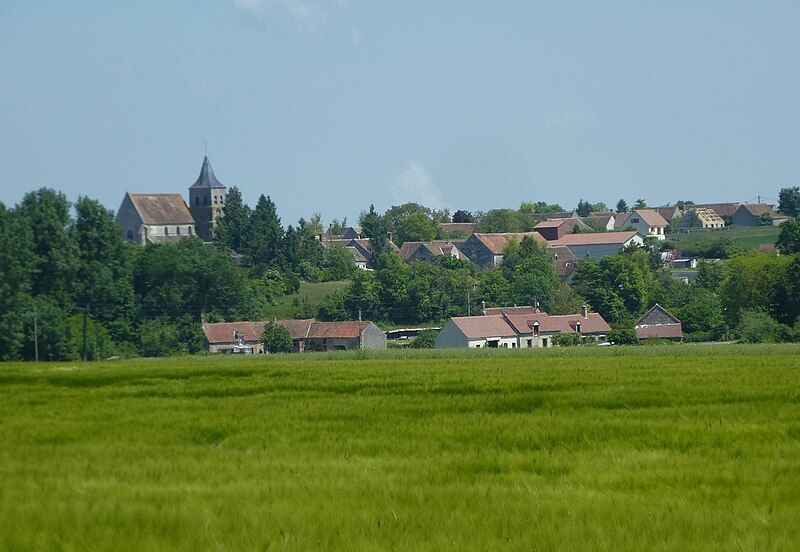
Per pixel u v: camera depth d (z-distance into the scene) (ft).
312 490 247.70
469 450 311.06
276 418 387.34
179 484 257.14
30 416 406.21
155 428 364.99
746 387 478.18
